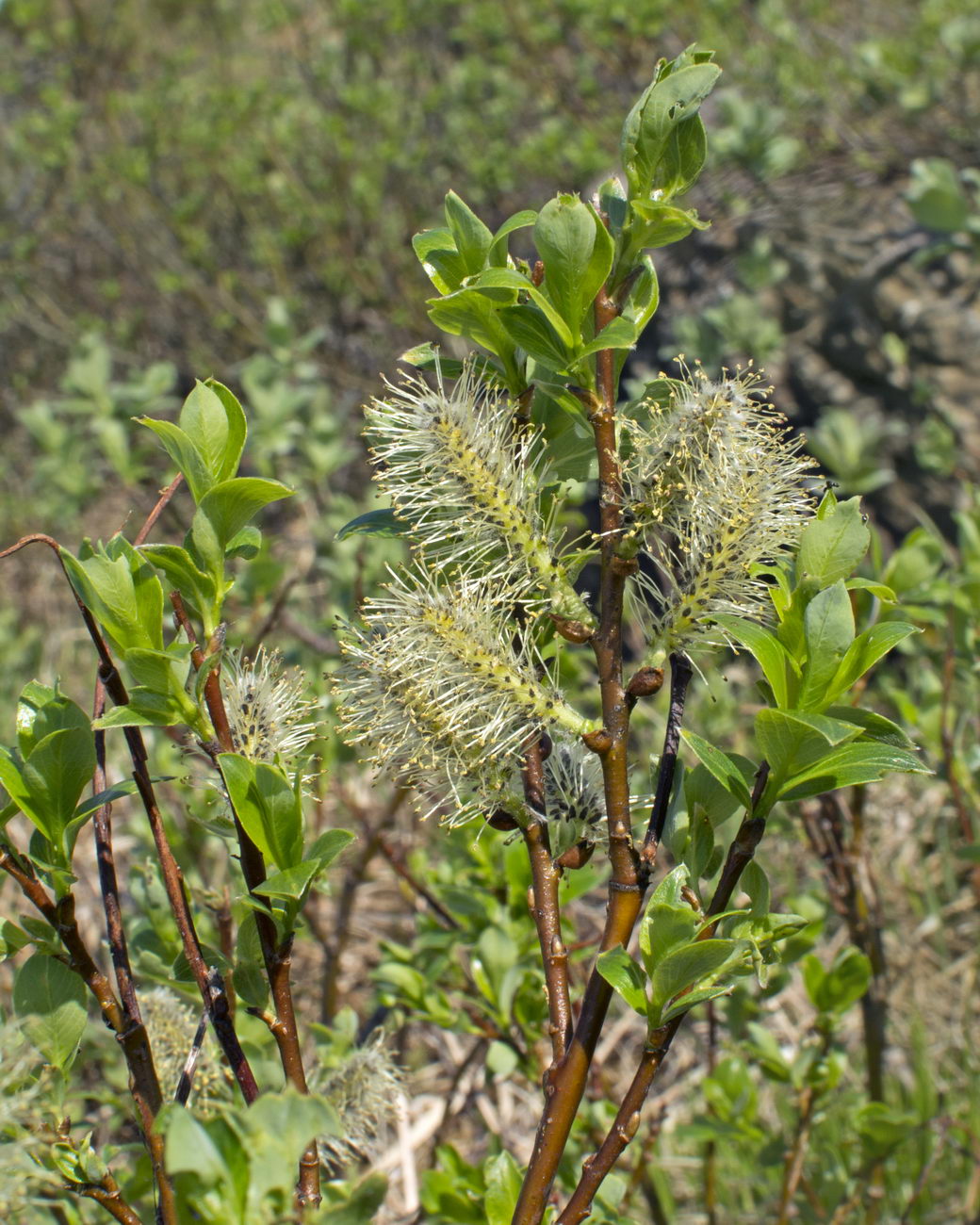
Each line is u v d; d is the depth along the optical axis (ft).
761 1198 2.43
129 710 1.24
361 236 6.21
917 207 3.40
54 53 7.83
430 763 1.28
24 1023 1.27
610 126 6.10
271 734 1.31
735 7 6.08
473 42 6.56
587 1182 1.22
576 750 1.31
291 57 7.31
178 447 1.24
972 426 3.94
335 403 5.65
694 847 1.28
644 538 1.27
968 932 2.98
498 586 1.29
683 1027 2.80
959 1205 2.28
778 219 4.67
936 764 2.82
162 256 6.51
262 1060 1.64
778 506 1.28
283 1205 1.07
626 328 1.22
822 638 1.22
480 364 1.33
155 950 1.73
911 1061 2.56
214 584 1.25
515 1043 1.90
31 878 1.28
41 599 5.26
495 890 2.02
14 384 6.48
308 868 1.20
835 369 4.23
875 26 6.18
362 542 3.10
